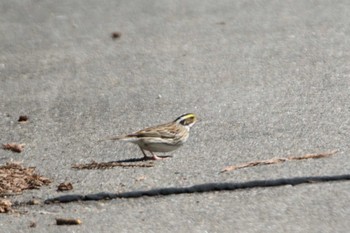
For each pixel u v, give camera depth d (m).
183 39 19.81
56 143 14.19
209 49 18.86
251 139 13.38
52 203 11.42
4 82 17.88
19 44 20.52
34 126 15.19
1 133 14.95
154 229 10.34
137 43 19.84
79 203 11.38
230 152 12.85
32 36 21.14
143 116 15.17
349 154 12.19
